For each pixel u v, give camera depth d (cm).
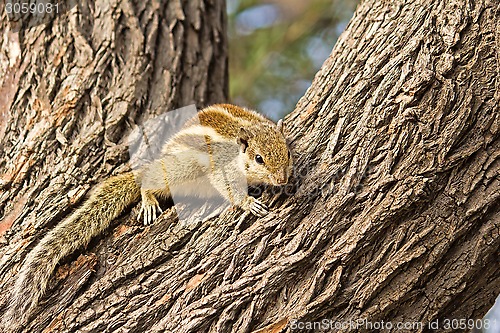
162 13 1152
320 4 1709
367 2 977
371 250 814
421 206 815
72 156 966
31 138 980
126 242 883
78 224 891
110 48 1077
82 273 855
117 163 982
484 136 822
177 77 1120
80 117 1013
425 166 816
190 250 845
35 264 857
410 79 853
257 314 802
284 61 1734
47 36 1075
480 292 834
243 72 1714
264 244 828
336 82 923
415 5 909
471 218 805
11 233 898
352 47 940
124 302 822
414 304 816
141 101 1055
